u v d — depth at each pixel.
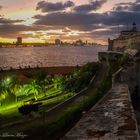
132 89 47.53
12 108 91.06
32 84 104.94
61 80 108.81
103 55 113.56
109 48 150.25
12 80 107.06
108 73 73.62
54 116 48.78
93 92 62.19
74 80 92.62
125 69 39.91
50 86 120.69
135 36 96.06
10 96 102.06
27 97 107.12
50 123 43.56
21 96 106.81
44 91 109.44
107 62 97.25
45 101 87.88
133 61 51.19
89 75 83.69
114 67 73.38
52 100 85.31
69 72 171.00
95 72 85.81
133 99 46.44
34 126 44.78
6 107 95.62
